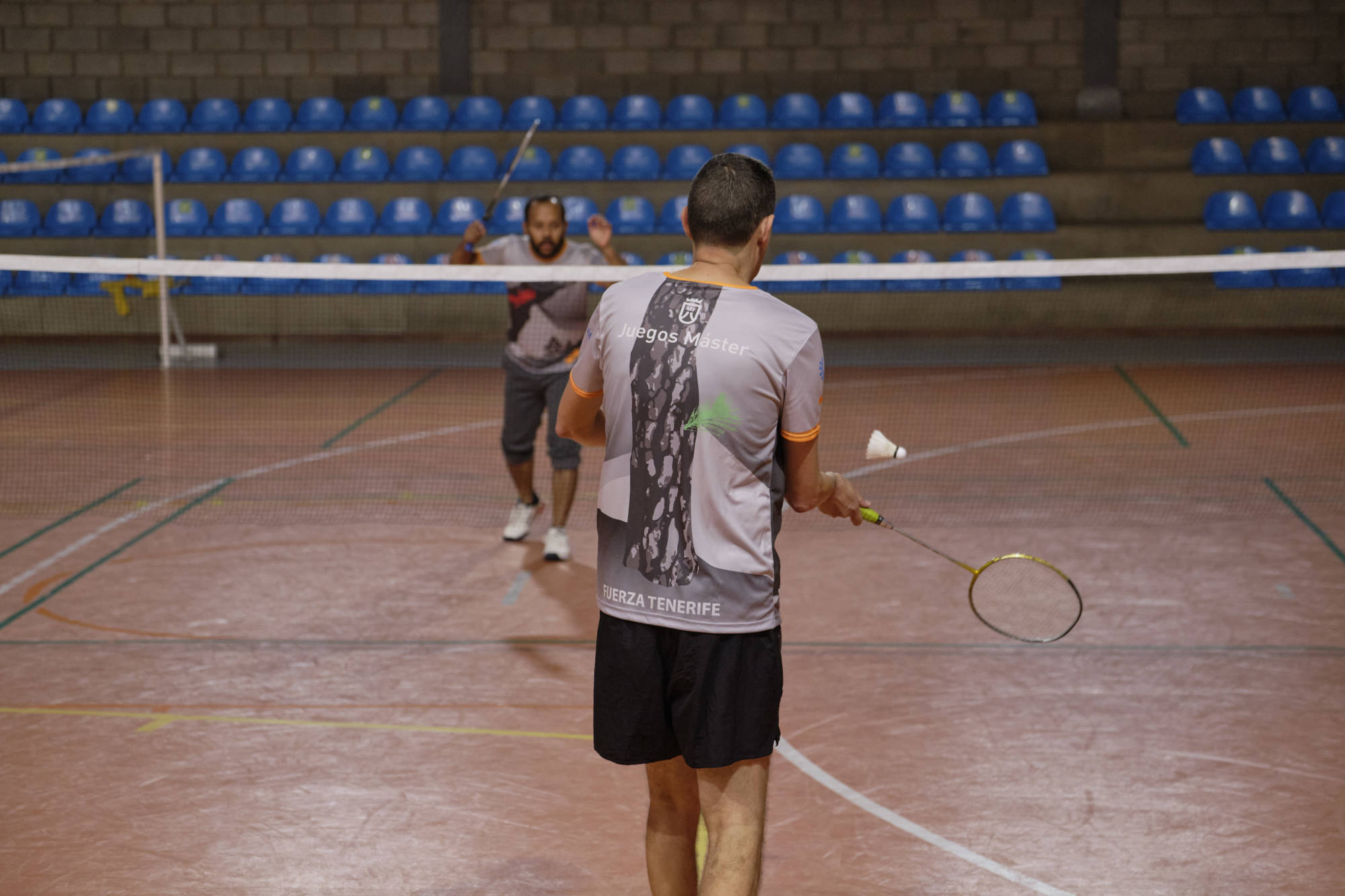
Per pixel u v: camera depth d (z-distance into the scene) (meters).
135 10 17.52
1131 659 4.91
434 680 4.76
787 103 17.22
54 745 4.16
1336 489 7.80
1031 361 13.93
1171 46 17.34
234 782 3.88
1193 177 16.38
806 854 3.42
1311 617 5.39
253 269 6.62
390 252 16.11
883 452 3.02
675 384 2.54
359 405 11.37
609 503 2.64
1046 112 17.53
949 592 5.82
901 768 3.96
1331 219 15.94
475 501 7.75
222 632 5.30
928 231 16.08
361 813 3.68
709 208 2.64
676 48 17.64
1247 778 3.87
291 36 17.62
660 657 2.63
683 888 2.85
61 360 14.40
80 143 16.92
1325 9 17.12
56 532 6.96
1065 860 3.38
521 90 17.80
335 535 6.92
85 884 3.27
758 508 2.58
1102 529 6.94
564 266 6.11
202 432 10.07
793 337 2.56
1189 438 9.57
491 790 3.83
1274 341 15.19
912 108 17.09
